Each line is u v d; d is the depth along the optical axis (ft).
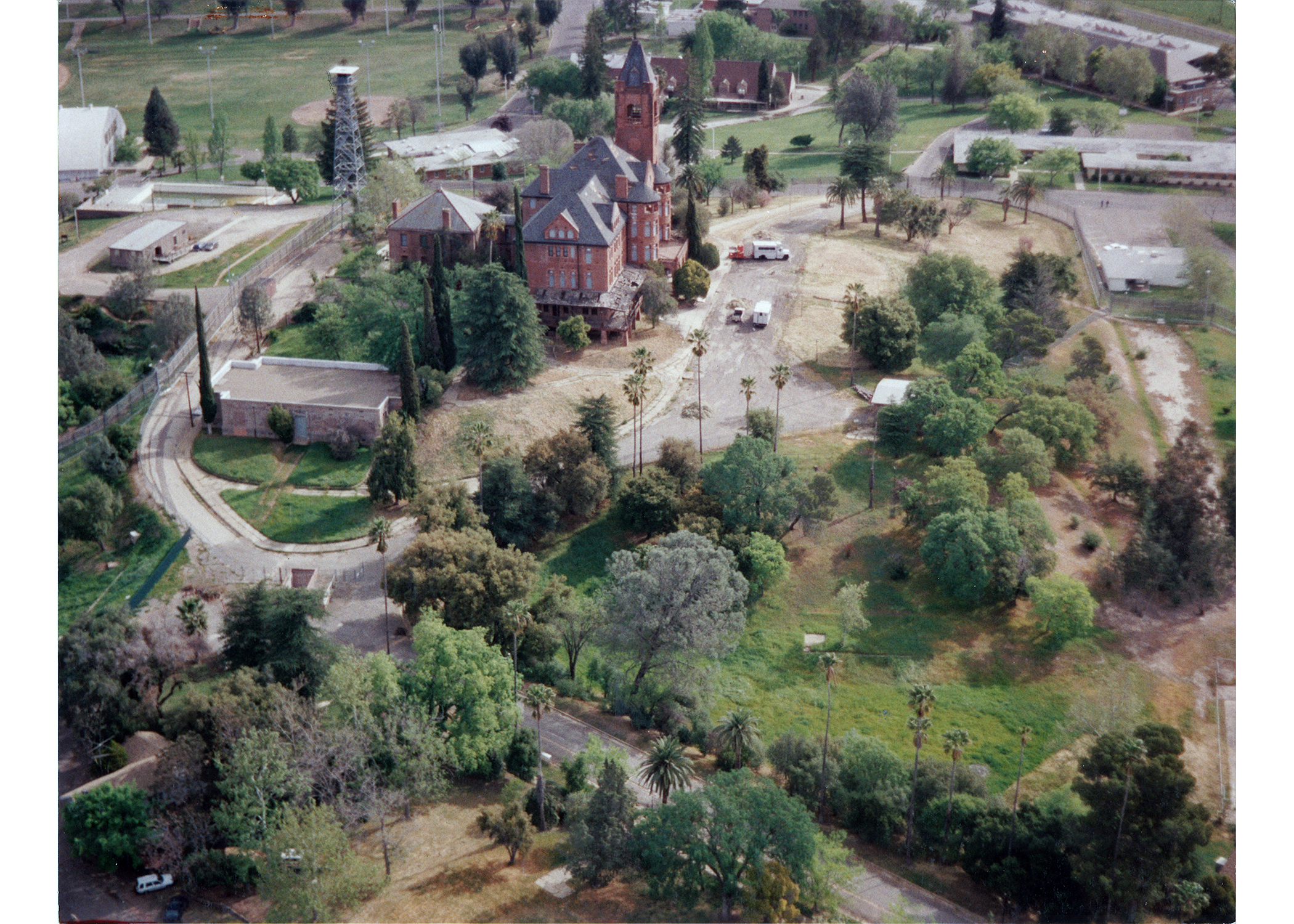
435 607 474.90
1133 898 378.12
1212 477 578.66
